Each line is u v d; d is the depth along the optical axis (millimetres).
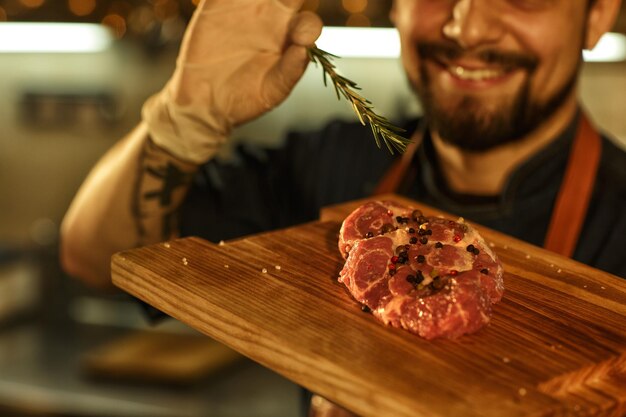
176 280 1302
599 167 1985
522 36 1771
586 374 1111
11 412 3176
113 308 3713
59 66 3816
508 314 1240
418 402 998
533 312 1252
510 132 1862
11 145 3955
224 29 1602
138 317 3686
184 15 2867
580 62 1893
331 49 3346
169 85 1722
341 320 1197
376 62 3490
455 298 1156
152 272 1324
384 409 1023
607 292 1325
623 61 3102
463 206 2004
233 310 1211
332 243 1473
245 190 2186
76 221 1965
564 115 1935
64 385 3217
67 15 2893
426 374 1063
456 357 1109
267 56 1615
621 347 1159
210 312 1235
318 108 3572
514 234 1944
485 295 1194
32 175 3979
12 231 4023
